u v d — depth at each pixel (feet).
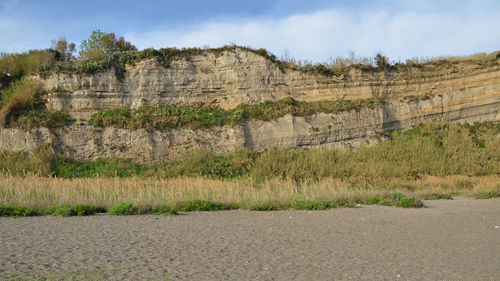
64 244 24.17
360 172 81.05
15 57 97.81
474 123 114.62
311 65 110.52
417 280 17.98
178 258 21.16
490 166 93.35
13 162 76.38
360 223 36.45
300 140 95.96
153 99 97.30
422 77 114.83
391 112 109.29
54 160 79.66
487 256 23.40
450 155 96.58
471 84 116.16
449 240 28.63
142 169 81.97
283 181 70.18
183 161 84.33
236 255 22.31
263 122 94.43
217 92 102.99
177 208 46.09
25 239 25.59
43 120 83.20
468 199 62.44
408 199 51.60
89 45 104.42
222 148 90.17
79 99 90.43
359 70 111.55
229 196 53.06
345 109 102.06
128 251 22.56
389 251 24.40
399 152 94.48
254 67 105.09
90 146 83.66
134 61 97.91
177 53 103.24
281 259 21.63
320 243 26.63
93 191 51.85
